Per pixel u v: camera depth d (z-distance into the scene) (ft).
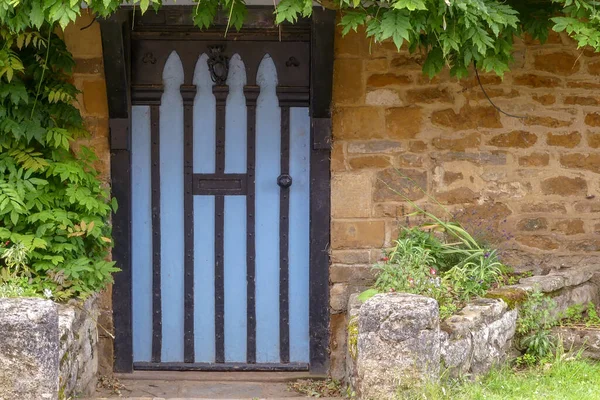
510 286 20.47
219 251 22.89
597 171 22.53
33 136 20.11
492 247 22.34
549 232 22.56
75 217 20.44
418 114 22.17
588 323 20.54
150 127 22.58
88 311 20.65
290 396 21.66
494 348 18.69
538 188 22.48
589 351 19.61
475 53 17.90
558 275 21.47
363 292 20.63
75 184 20.47
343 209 22.30
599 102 22.39
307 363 23.12
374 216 22.33
